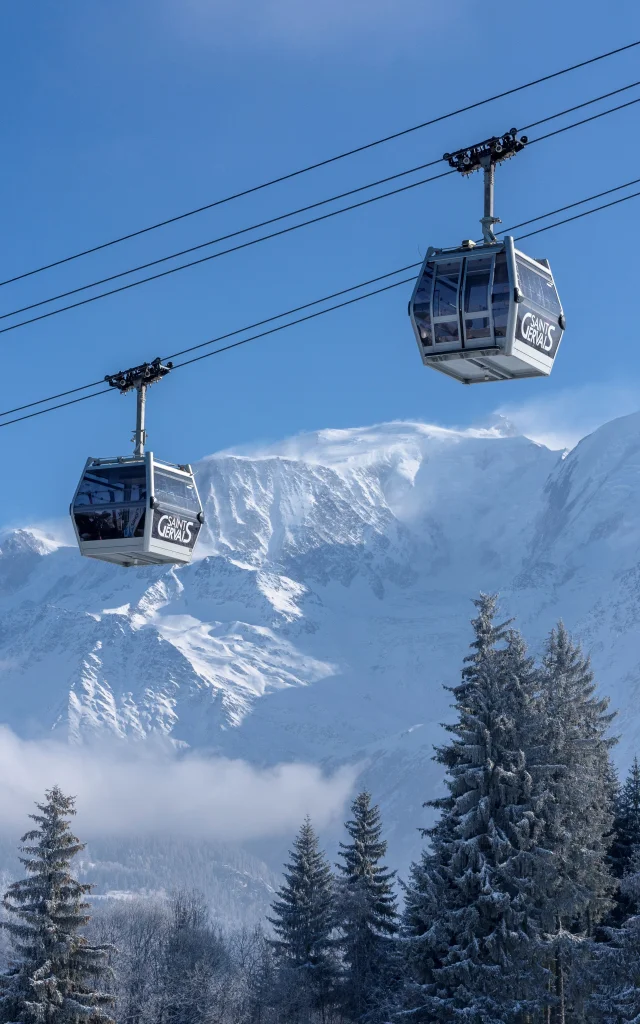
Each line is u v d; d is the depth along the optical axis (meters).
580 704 100.50
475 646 93.19
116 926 149.50
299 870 133.88
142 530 47.28
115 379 46.84
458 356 41.94
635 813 104.50
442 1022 86.25
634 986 83.56
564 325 42.78
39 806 98.06
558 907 88.50
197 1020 126.56
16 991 93.88
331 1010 129.38
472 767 88.62
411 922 99.69
